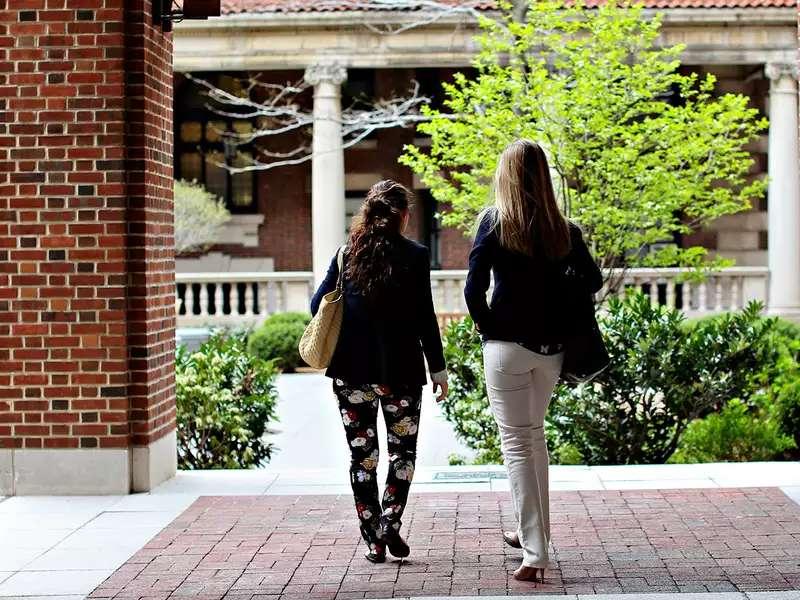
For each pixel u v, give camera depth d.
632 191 15.55
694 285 28.09
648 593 6.65
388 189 7.52
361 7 27.17
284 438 15.80
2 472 9.91
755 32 27.30
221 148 31.72
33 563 7.66
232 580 7.18
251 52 27.62
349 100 30.83
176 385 11.87
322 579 7.15
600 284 7.08
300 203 31.66
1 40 9.84
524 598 6.62
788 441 12.15
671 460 12.18
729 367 11.77
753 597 6.51
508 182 6.88
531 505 7.00
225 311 31.20
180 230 28.14
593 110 15.35
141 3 9.95
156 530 8.58
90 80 9.80
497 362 6.99
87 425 9.91
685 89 16.34
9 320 9.91
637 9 15.91
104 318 9.86
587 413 11.62
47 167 9.86
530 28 15.78
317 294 7.56
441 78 30.62
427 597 6.70
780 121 27.58
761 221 30.45
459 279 28.41
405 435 7.47
